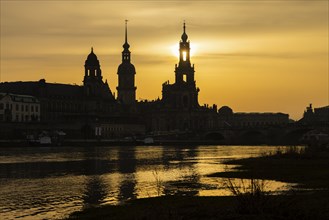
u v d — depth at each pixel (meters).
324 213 50.91
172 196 78.00
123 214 62.44
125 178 109.19
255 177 105.88
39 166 140.62
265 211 50.06
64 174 117.88
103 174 118.44
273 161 146.25
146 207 66.69
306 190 82.62
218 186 93.50
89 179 106.94
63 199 78.12
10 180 104.62
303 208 51.50
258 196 51.22
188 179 106.25
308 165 130.25
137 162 161.50
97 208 68.62
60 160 166.12
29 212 67.19
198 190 87.94
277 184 92.69
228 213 52.06
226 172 120.12
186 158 185.62
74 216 63.81
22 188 91.25
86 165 146.12
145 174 118.62
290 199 51.66
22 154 198.00
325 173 109.81
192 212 55.81
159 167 140.50
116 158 182.12
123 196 81.38
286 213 49.56
